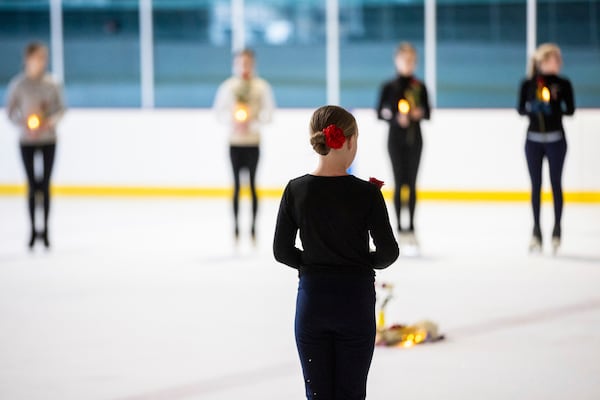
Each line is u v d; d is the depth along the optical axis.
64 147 17.27
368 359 4.60
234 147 11.65
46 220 12.09
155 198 17.08
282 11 17.31
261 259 11.39
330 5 17.03
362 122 16.25
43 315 8.55
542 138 11.02
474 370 6.66
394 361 6.91
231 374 6.64
